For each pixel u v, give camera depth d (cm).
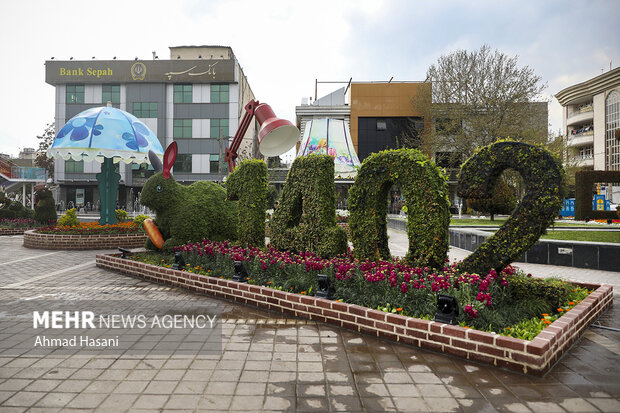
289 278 603
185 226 920
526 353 350
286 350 410
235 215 986
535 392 318
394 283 491
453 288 465
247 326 491
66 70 3694
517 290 516
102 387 328
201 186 994
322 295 520
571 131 4781
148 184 953
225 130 3803
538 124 2758
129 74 3709
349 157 1806
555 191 481
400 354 398
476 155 541
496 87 2592
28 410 291
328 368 365
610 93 4119
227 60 3728
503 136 2516
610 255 880
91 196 3922
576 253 930
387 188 638
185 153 3819
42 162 4188
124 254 917
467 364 372
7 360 384
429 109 3164
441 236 554
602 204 2791
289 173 796
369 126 3634
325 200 723
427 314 444
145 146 1516
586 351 410
